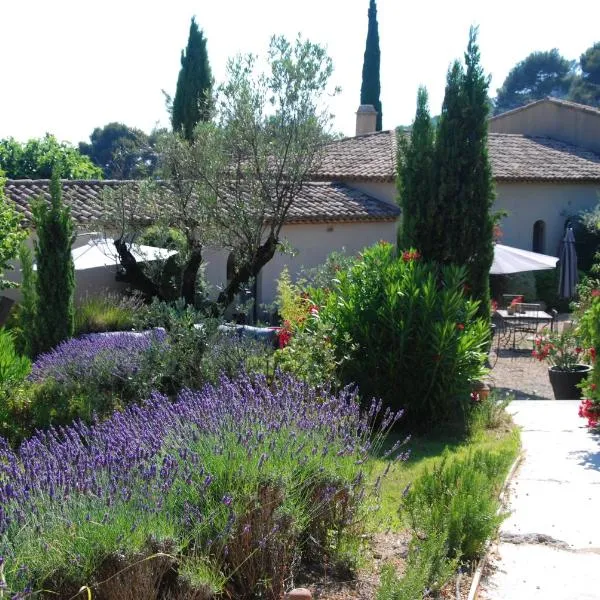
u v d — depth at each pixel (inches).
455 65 474.3
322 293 416.5
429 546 161.2
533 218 1160.2
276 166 502.6
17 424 307.4
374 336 354.3
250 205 500.7
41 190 809.5
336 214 895.1
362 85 1615.4
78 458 161.3
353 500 174.9
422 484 201.3
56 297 521.7
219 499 156.9
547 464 282.2
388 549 181.8
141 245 632.4
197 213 516.4
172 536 136.9
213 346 328.8
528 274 1053.2
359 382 353.7
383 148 1112.8
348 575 164.6
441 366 348.5
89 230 631.8
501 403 383.9
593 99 2613.2
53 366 370.0
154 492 147.5
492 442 324.2
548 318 824.3
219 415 190.9
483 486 197.5
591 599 168.6
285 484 159.3
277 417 192.4
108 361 348.5
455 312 358.3
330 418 200.4
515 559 191.2
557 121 1393.9
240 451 165.0
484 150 475.2
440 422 355.6
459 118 472.7
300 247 888.3
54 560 128.6
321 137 509.7
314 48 499.8
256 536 151.0
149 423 195.8
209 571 141.2
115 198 592.4
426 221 475.8
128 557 130.8
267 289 862.5
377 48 1608.0
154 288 603.5
